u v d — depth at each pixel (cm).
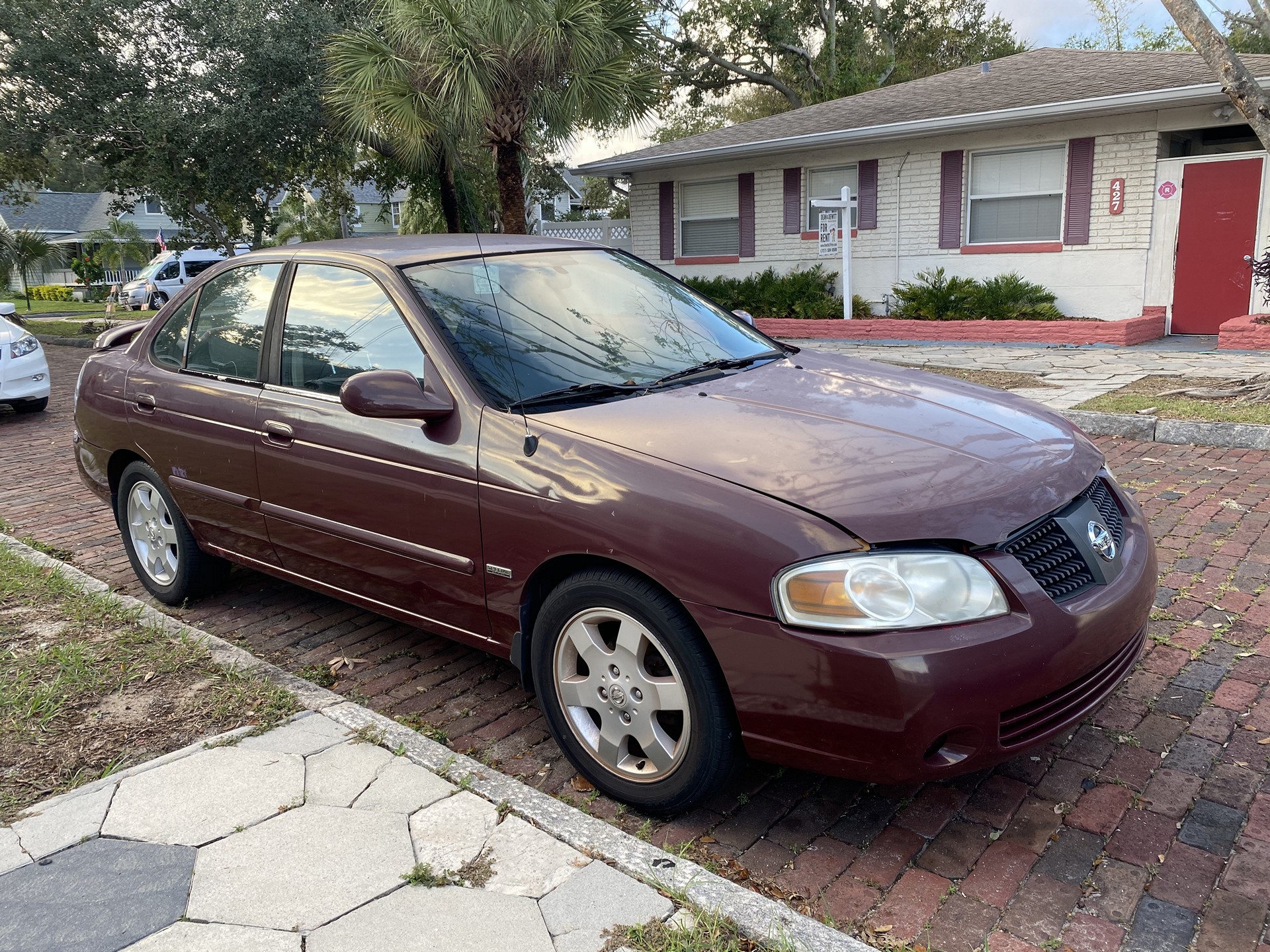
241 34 1516
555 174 3058
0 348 1020
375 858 246
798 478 258
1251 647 373
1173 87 1166
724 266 1714
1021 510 258
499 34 1162
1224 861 251
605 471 274
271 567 404
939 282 1416
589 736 290
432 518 317
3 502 682
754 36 3036
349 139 1655
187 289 449
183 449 416
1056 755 307
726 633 246
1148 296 1282
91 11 1538
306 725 319
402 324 340
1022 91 1391
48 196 5428
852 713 235
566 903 228
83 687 350
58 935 220
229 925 222
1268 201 1177
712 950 212
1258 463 627
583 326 358
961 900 241
